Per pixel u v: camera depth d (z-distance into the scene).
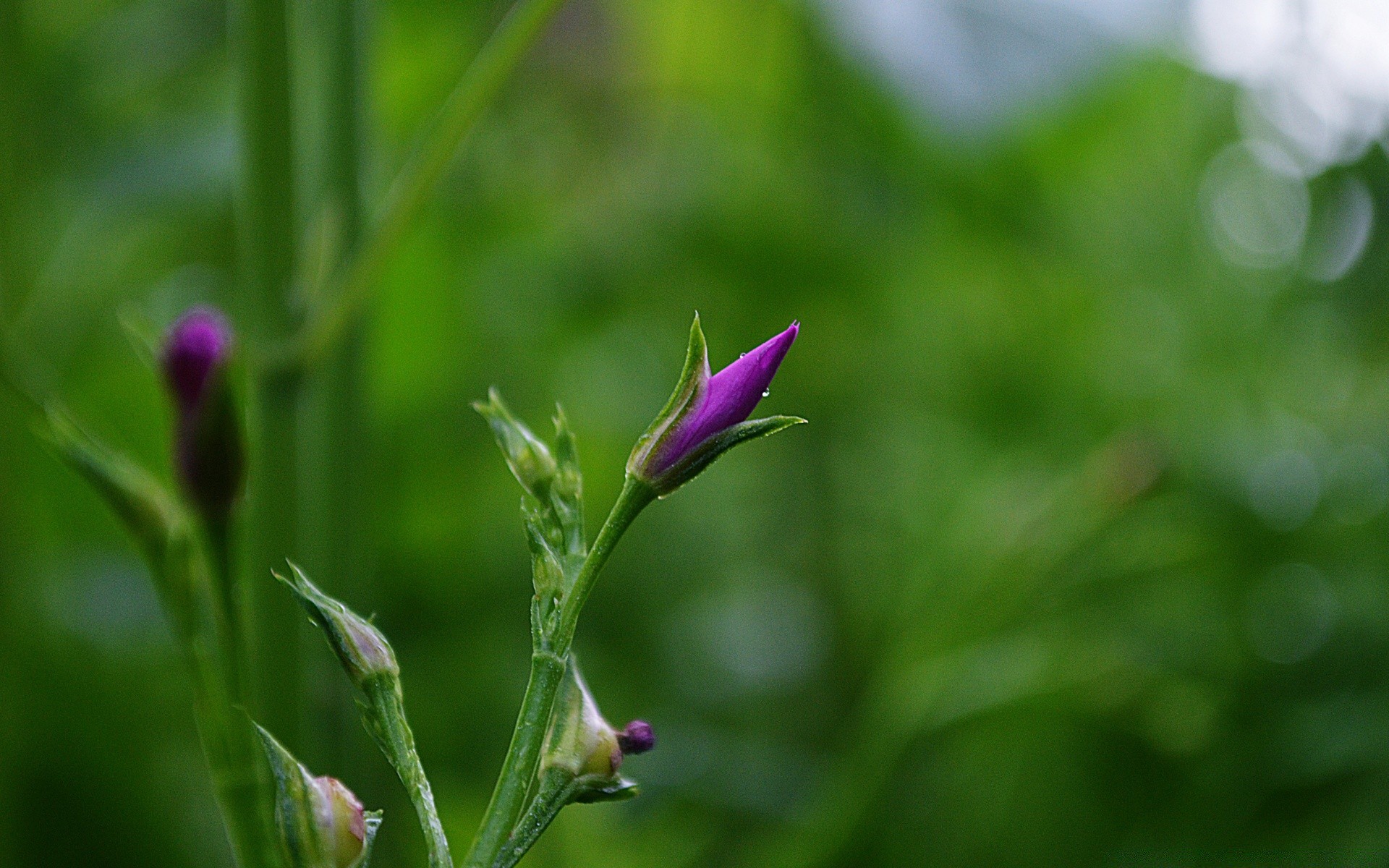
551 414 0.96
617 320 1.07
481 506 0.91
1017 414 1.02
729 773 0.74
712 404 0.36
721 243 1.03
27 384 0.44
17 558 0.62
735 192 1.04
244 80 0.43
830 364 1.07
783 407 1.06
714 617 1.02
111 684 0.71
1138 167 1.12
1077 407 1.02
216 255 0.93
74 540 0.78
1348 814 0.70
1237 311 1.06
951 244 1.02
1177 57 0.92
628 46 1.03
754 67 1.00
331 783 0.36
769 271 1.03
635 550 0.98
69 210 0.83
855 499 1.04
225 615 0.41
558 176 1.09
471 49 0.93
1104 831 0.73
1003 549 0.73
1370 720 0.71
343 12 0.46
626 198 1.10
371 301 0.47
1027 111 0.59
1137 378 1.03
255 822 0.40
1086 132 0.93
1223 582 0.83
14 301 0.65
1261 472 0.89
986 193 0.93
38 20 0.88
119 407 0.77
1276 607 0.82
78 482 0.77
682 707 0.86
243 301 0.44
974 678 0.69
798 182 1.02
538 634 0.36
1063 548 0.73
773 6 0.96
